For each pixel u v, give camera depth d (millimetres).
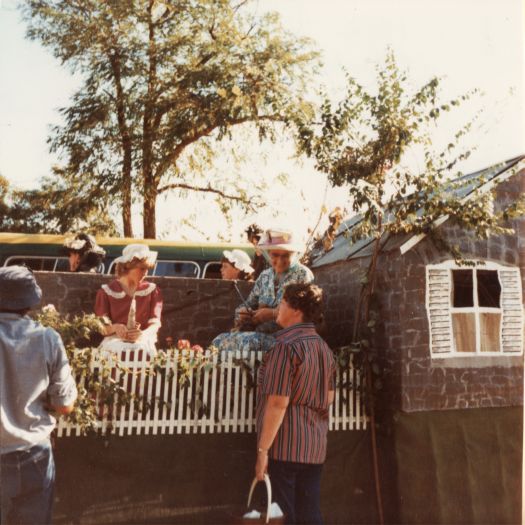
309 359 3113
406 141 4320
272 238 4258
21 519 2615
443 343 4410
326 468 4160
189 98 6031
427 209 4383
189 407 3896
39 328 2746
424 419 4277
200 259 7125
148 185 6223
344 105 4488
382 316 4535
